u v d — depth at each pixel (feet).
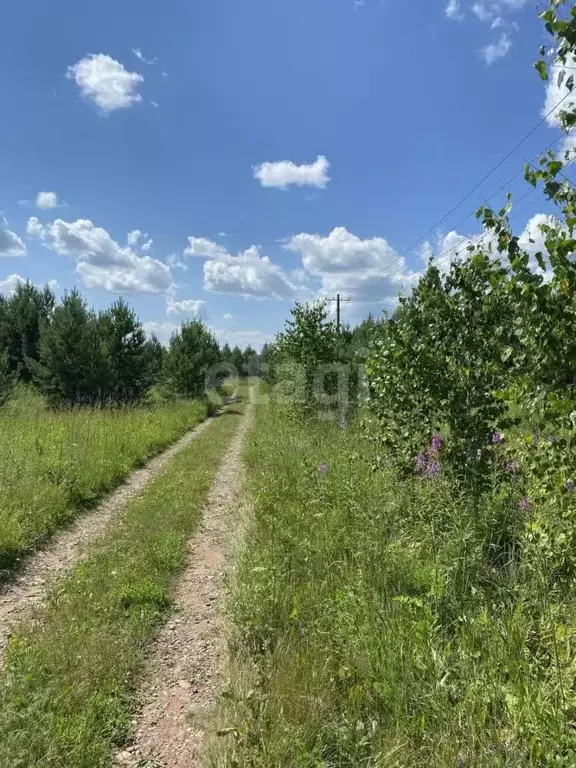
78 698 10.44
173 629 14.32
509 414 16.74
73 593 15.79
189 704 10.96
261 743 8.67
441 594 11.39
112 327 90.17
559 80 8.21
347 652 10.50
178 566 18.88
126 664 11.94
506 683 9.00
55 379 76.02
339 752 8.37
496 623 10.16
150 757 9.37
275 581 13.79
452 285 17.38
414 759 7.98
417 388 18.53
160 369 110.01
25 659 11.54
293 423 46.29
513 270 9.64
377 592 12.33
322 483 20.27
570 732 7.67
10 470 26.40
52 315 83.56
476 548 12.73
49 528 22.74
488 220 9.98
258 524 19.97
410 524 16.22
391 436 20.24
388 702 9.12
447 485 16.11
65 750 9.05
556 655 8.52
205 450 47.83
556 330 8.84
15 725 9.24
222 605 15.01
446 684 9.10
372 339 23.09
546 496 10.62
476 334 16.53
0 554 18.90
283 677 10.13
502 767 7.43
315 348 49.90
